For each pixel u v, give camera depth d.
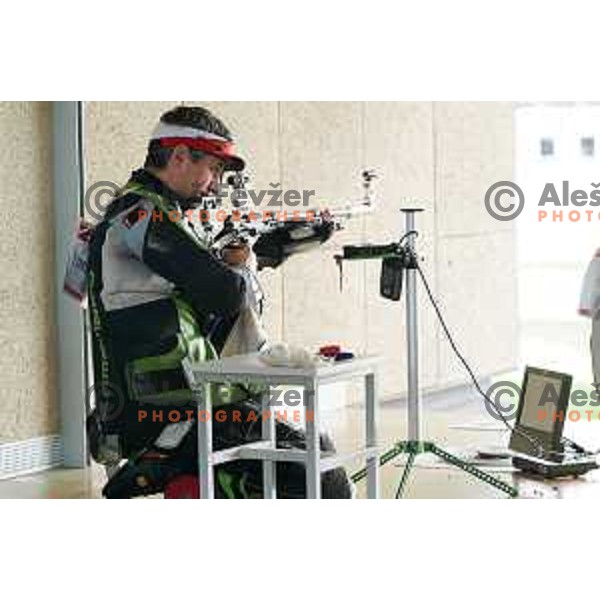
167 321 4.67
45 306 6.50
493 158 9.36
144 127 6.82
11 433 6.32
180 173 4.66
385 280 5.50
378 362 4.80
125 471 4.80
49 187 6.48
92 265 4.74
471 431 7.52
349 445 7.13
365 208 6.79
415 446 5.54
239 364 4.47
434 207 8.89
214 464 4.56
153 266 4.60
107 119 6.61
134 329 4.66
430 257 8.84
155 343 4.66
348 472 6.32
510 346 9.61
